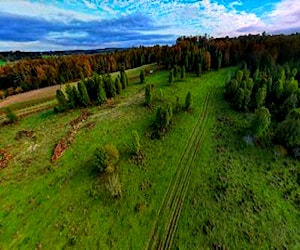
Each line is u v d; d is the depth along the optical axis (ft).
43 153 167.12
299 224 122.83
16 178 145.07
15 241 109.40
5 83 400.67
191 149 170.50
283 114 210.18
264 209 127.95
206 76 323.78
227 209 126.11
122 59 459.73
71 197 130.62
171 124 196.13
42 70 388.57
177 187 138.82
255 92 240.73
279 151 172.24
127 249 107.24
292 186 146.41
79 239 110.11
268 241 112.78
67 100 246.68
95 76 260.83
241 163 160.86
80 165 152.56
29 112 244.63
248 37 464.24
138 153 161.48
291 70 312.71
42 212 122.62
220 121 207.72
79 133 188.34
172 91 264.93
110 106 236.22
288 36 407.44
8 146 178.81
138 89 280.92
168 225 117.60
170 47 430.20
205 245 109.09
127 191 134.51
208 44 412.36
